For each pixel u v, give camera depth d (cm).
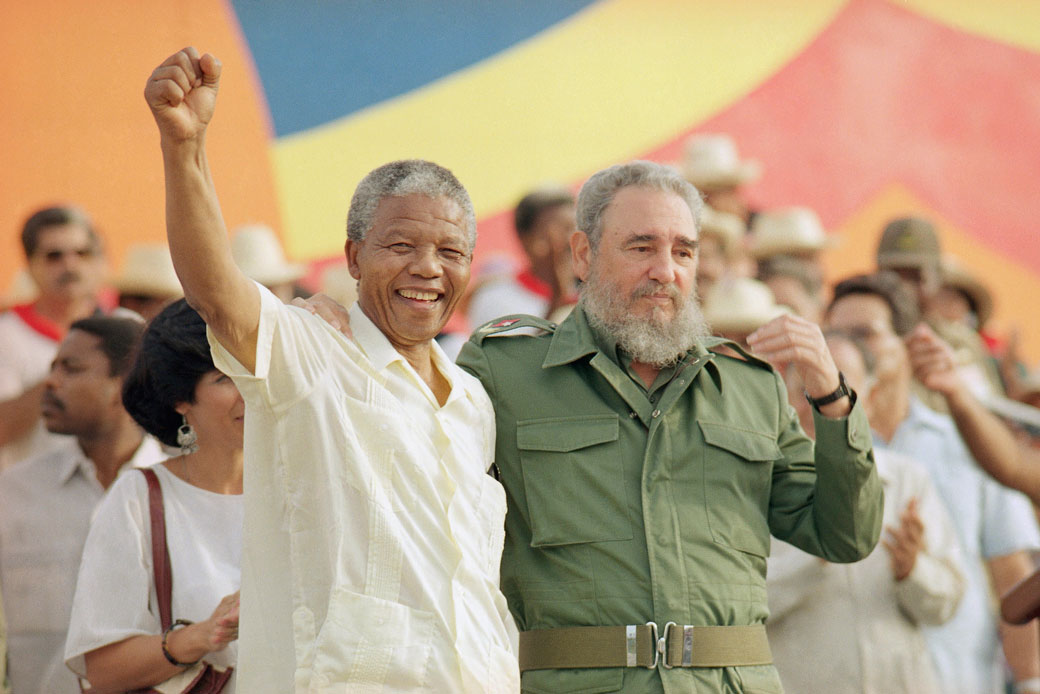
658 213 1022
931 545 1367
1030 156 2486
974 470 1611
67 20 2092
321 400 831
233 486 1014
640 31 2372
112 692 950
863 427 1005
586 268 1071
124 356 1336
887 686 1286
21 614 1325
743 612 991
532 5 2325
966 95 2495
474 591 856
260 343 792
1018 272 2450
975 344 2192
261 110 2184
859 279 1689
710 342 1066
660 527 980
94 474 1359
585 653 957
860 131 2448
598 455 1000
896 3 2486
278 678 814
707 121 2391
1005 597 967
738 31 2427
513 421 1012
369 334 885
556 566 978
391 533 821
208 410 995
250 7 2191
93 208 2064
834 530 1016
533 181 2288
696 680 955
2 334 1773
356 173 2216
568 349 1036
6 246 2016
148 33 2128
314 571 820
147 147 2102
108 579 959
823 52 2455
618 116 2338
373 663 797
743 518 1015
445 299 894
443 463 873
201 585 959
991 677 1491
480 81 2288
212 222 756
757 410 1056
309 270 2169
